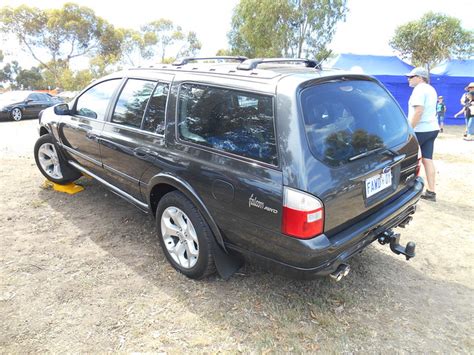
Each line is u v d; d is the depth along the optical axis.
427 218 4.64
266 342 2.55
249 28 20.16
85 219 4.21
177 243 3.26
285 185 2.36
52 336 2.54
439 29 21.53
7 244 3.65
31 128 12.60
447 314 2.90
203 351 2.46
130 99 3.67
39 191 4.96
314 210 2.32
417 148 3.41
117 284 3.10
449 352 2.53
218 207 2.75
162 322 2.70
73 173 4.89
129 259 3.47
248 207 2.55
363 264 3.55
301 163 2.33
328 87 2.72
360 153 2.68
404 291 3.17
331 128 2.57
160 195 3.41
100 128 3.91
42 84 71.00
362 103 2.95
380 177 2.83
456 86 16.78
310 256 2.35
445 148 9.50
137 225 4.11
